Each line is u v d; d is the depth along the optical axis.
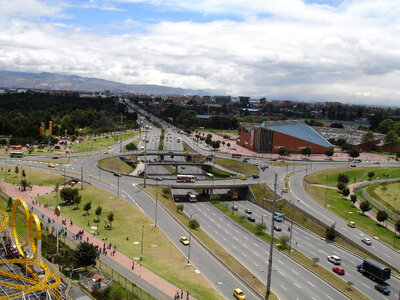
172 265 110.25
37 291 81.38
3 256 100.19
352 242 144.00
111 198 173.00
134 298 87.81
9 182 197.50
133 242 125.56
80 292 86.69
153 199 176.38
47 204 159.88
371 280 117.50
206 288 98.44
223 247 135.00
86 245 102.06
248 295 97.56
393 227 165.38
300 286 108.44
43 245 111.69
